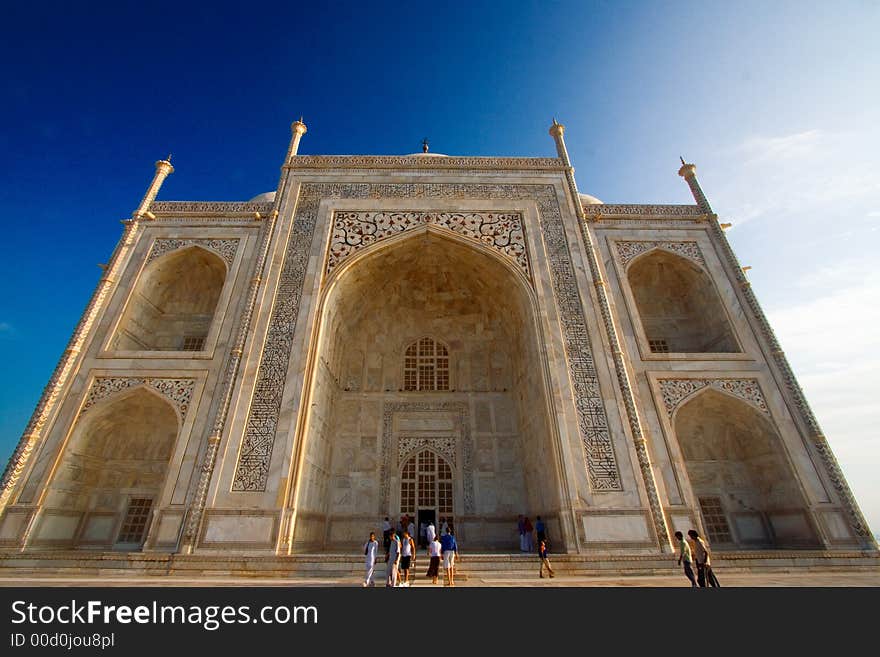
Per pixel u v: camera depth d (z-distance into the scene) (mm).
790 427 18453
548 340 19797
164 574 14555
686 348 23391
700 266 22781
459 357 25750
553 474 17641
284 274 21344
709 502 19766
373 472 22656
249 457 17047
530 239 22547
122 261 22094
